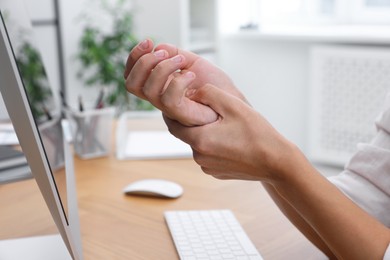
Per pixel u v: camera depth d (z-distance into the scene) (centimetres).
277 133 72
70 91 336
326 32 321
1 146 125
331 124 326
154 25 363
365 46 315
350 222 72
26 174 116
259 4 372
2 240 92
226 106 72
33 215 104
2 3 75
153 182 117
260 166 71
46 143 77
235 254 87
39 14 308
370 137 313
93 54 328
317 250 91
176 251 90
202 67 86
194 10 375
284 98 352
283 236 96
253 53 361
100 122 142
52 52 321
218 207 109
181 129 73
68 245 72
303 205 73
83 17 336
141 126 170
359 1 346
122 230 98
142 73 75
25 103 61
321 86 324
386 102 98
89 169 133
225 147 71
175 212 104
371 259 72
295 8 364
